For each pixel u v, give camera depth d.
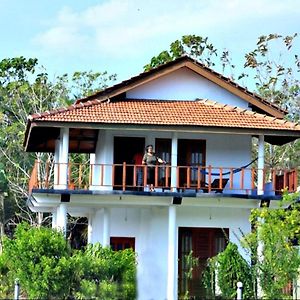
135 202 29.88
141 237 31.94
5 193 56.78
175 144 30.41
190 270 29.48
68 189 29.48
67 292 23.77
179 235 31.23
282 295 25.03
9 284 24.69
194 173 31.95
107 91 31.92
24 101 55.09
